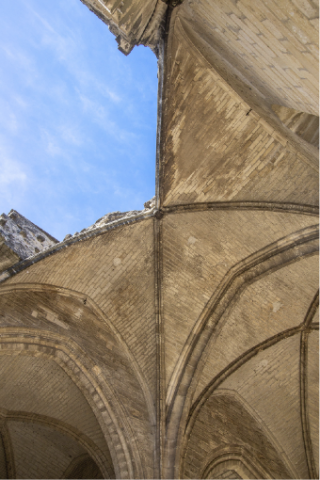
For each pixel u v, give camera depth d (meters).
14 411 11.67
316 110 5.26
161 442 9.60
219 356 11.48
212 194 10.02
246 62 5.71
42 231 10.72
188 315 11.15
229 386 12.21
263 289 11.34
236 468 11.12
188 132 8.87
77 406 11.27
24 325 9.52
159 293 10.97
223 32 5.42
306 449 12.44
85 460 12.72
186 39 7.39
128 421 9.64
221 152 9.23
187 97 8.32
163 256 10.77
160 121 8.58
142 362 10.88
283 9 3.73
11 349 9.33
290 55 4.33
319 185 9.16
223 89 8.16
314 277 11.14
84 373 10.05
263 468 11.40
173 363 10.84
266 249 10.77
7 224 9.78
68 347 10.09
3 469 12.22
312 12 3.48
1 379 10.79
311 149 8.20
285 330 12.11
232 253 10.96
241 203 10.02
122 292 11.03
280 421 12.61
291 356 12.45
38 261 9.49
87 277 10.72
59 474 12.64
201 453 10.36
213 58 7.41
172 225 10.45
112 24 6.92
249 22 4.42
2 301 9.38
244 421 12.25
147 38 7.42
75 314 10.74
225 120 8.70
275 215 10.05
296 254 10.52
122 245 10.51
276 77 5.21
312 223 10.03
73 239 9.83
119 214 11.80
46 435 12.33
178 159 9.30
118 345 11.00
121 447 9.27
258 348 11.97
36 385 11.16
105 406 9.78
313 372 12.55
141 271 10.92
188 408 10.31
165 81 7.96
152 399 10.43
